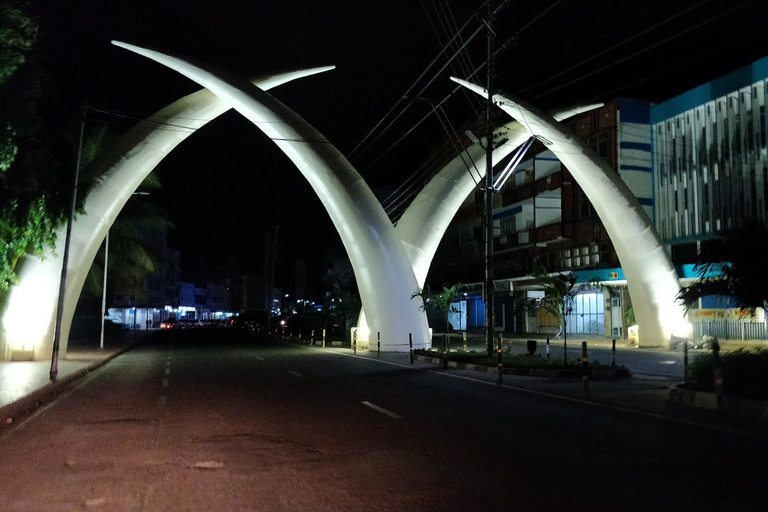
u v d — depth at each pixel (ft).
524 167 160.25
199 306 411.95
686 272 114.11
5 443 30.81
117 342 139.64
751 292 40.57
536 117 96.73
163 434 32.27
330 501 20.43
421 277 106.42
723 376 39.27
